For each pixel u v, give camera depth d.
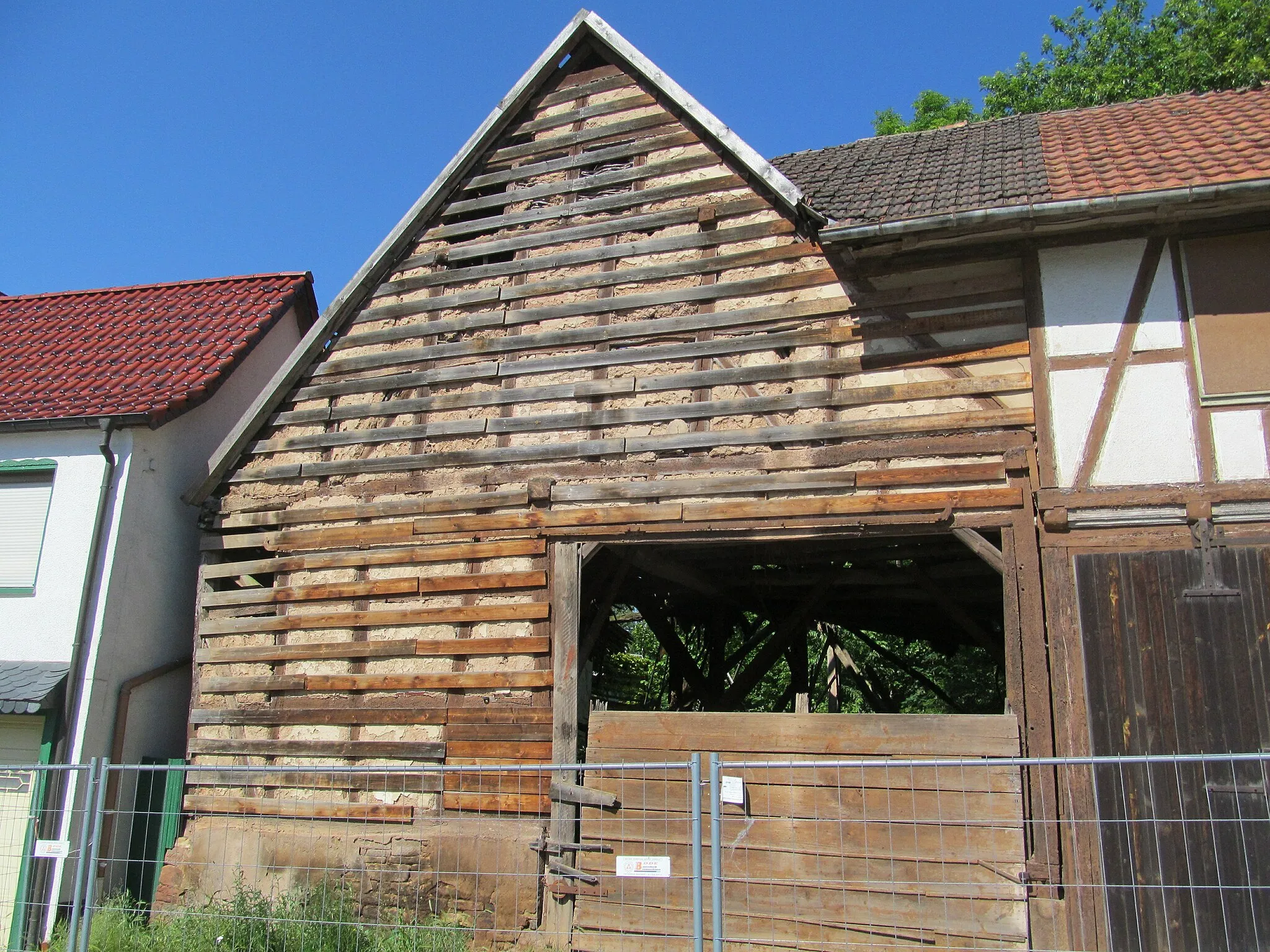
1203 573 7.07
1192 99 10.60
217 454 10.25
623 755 8.06
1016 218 7.59
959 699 20.73
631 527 8.65
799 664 13.34
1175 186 7.25
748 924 7.35
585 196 9.99
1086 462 7.47
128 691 10.33
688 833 7.72
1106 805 6.91
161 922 8.09
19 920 8.74
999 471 7.72
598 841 7.98
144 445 10.91
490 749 8.65
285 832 9.02
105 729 10.11
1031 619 7.35
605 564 9.72
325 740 9.23
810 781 7.46
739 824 7.55
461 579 9.10
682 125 9.72
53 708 9.90
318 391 10.30
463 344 9.81
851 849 7.23
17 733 10.31
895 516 7.91
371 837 8.74
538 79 10.34
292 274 14.40
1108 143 9.23
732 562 10.64
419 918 8.27
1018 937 6.73
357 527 9.64
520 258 9.98
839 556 10.18
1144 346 7.56
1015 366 7.94
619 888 7.84
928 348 8.20
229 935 7.21
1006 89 23.38
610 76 10.22
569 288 9.63
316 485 9.97
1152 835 6.79
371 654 9.26
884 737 7.38
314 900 8.22
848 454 8.20
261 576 10.51
